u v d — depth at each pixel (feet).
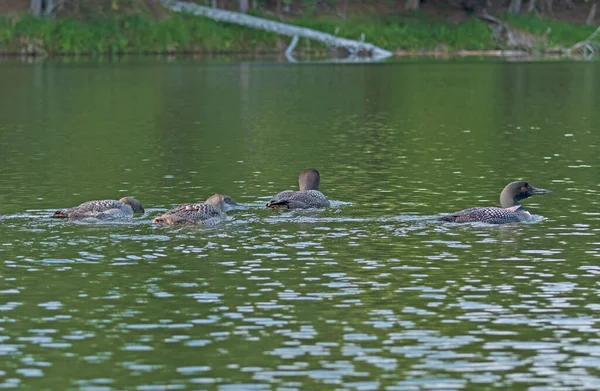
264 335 47.55
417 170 95.30
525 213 72.18
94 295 53.62
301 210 75.05
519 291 54.29
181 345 46.39
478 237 66.33
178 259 60.49
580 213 74.59
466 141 115.55
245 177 91.61
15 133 121.90
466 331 48.08
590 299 52.85
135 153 106.11
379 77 204.85
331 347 46.01
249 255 61.36
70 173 93.66
